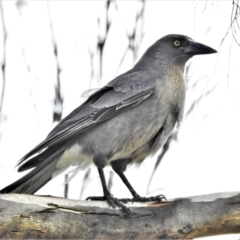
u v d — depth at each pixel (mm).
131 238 9516
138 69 11812
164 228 9578
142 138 11273
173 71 11758
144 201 10156
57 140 10906
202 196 9734
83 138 11234
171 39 11961
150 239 9578
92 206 9406
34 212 9078
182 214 9625
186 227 9617
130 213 9516
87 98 11367
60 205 9234
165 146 12555
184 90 11773
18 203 9047
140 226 9523
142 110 11234
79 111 11211
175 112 11602
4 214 8969
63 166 11406
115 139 11133
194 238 9805
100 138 11148
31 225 9078
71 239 9289
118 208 9516
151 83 11375
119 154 11273
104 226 9422
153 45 12039
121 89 11328
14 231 9039
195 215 9633
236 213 9656
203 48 11867
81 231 9312
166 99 11398
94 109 11188
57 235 9211
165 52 11867
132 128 11180
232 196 9719
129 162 11742
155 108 11273
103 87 11367
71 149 11227
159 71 11656
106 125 11180
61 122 11156
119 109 11203
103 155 11141
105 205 9508
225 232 9828
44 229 9133
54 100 12445
